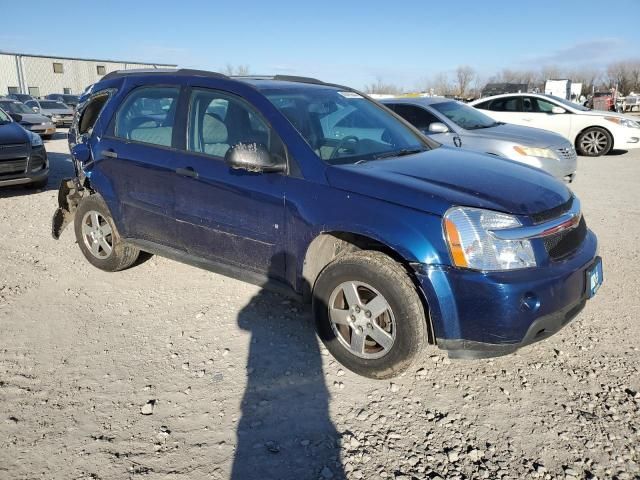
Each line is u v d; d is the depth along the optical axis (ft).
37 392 10.20
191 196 12.78
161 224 13.75
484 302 9.13
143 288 15.03
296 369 10.91
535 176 11.48
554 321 9.62
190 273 16.06
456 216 9.34
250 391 10.18
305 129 11.69
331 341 10.87
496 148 25.27
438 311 9.45
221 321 12.98
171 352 11.62
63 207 17.40
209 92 12.98
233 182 11.89
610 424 9.10
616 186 29.22
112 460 8.43
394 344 9.87
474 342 9.45
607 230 20.25
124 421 9.36
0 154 26.40
